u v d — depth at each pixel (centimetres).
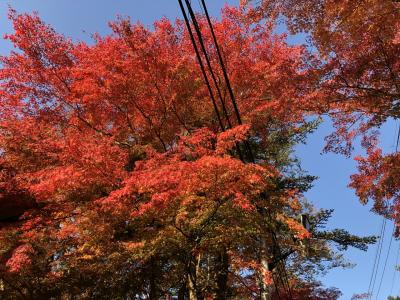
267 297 1431
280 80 1106
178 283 1352
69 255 1208
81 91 1279
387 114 1074
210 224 1106
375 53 984
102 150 1009
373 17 907
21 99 1300
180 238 1084
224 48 1320
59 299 1248
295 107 1112
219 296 1383
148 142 1356
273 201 1312
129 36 1275
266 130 1577
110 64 1246
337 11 912
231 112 1345
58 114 1327
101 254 1138
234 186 1004
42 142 1059
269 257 1452
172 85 1298
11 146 1064
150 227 1106
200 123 1396
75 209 1087
